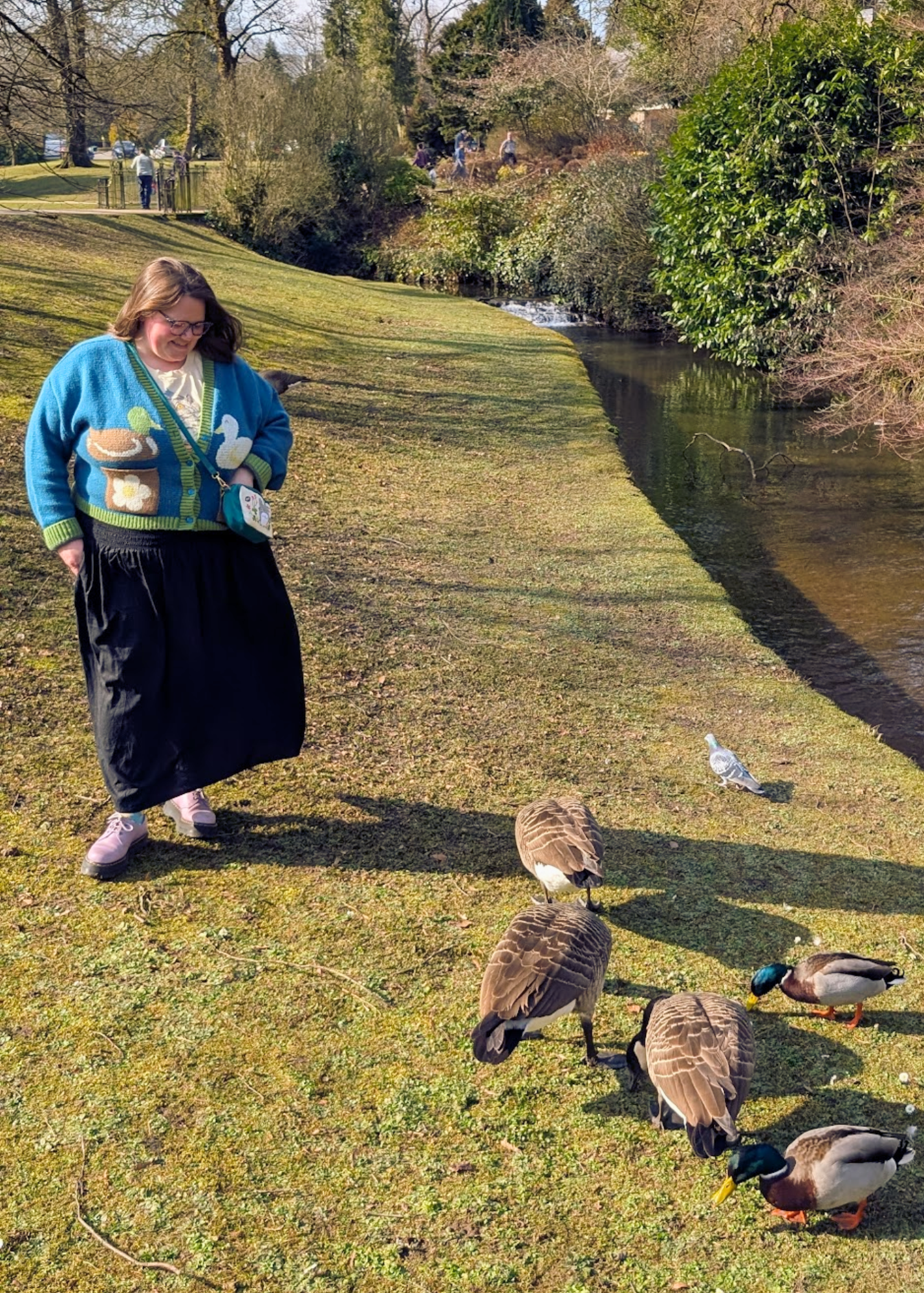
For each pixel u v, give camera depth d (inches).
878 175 734.5
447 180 1512.1
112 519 157.5
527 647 296.5
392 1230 119.6
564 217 1176.2
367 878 179.8
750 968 167.3
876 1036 155.4
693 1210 125.4
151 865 177.5
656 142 1185.4
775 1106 141.3
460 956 163.2
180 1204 120.1
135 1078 135.6
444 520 407.5
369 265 1333.7
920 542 458.6
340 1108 134.7
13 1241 114.5
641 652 303.3
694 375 813.2
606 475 495.2
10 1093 131.9
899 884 193.5
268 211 1216.2
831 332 700.7
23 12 679.7
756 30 991.6
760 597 395.5
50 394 155.6
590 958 140.5
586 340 967.6
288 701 173.9
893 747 280.4
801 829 211.5
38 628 253.0
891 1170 123.1
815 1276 118.4
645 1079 143.1
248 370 166.7
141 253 891.4
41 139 741.3
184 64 1160.8
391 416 561.3
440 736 235.9
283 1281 113.0
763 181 764.0
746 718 266.2
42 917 161.9
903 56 721.6
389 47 1985.7
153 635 160.7
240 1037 143.8
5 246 749.9
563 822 171.0
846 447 614.5
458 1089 139.4
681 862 195.3
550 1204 124.6
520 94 1537.9
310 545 352.8
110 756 165.6
